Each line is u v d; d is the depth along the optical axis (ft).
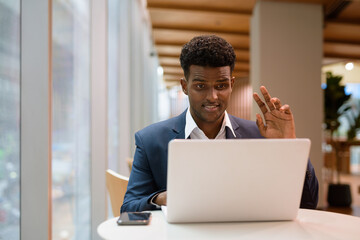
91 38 8.25
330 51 24.07
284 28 15.99
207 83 3.64
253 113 16.20
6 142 4.39
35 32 4.83
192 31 21.79
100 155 8.23
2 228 4.33
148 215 3.21
